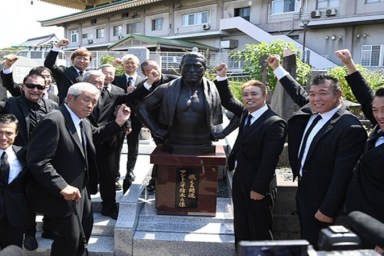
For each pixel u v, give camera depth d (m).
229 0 20.67
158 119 3.51
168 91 3.29
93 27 28.70
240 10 20.77
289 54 4.61
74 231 2.62
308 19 17.45
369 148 2.26
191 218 3.39
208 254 3.12
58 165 2.56
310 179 2.45
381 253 1.12
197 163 3.29
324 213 2.29
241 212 2.92
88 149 2.78
